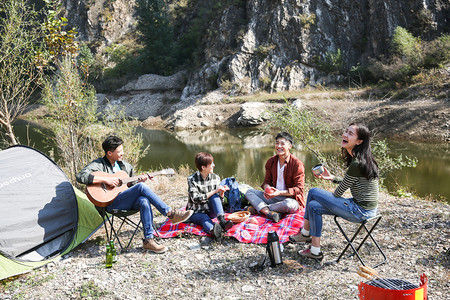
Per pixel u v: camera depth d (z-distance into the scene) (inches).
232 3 1560.0
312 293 137.8
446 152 615.5
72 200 195.9
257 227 195.0
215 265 163.9
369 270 116.3
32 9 304.2
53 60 304.2
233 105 1241.4
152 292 144.9
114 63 2110.0
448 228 185.8
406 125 799.1
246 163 585.6
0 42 291.1
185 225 202.2
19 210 173.2
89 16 2308.1
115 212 174.4
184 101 1476.4
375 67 1118.4
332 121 641.0
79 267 166.9
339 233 191.5
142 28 1849.2
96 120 344.8
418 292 104.3
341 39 1337.4
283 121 372.5
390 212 221.3
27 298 143.6
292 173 207.3
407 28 1224.8
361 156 144.1
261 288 144.2
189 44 1844.2
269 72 1381.6
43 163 199.9
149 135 1058.1
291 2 1392.7
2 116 310.5
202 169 197.3
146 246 178.7
